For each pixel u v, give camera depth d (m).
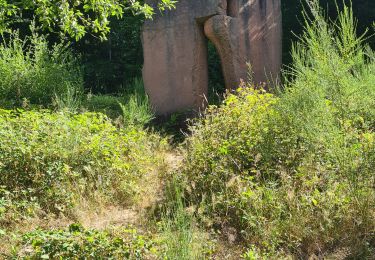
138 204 5.85
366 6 12.51
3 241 4.68
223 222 4.96
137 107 9.53
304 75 5.93
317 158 5.27
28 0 6.86
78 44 16.62
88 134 6.96
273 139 5.82
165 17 10.22
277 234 4.51
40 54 11.55
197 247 4.27
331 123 4.83
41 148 6.17
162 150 7.96
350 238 4.38
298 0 13.32
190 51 10.06
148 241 4.27
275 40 10.95
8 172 5.84
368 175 4.65
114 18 16.20
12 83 10.88
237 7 9.98
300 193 4.94
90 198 5.86
